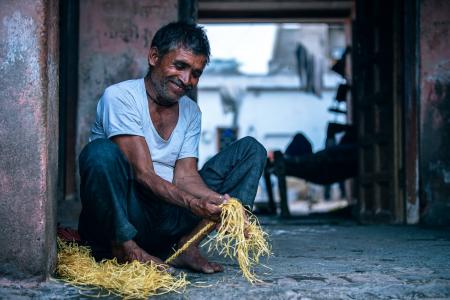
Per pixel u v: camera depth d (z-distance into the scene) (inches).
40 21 101.7
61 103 240.1
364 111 281.6
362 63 282.0
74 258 111.1
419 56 240.8
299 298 98.6
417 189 243.1
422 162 240.7
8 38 101.7
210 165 118.7
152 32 238.7
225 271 116.9
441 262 132.3
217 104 904.9
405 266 125.9
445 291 103.3
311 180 333.1
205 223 114.0
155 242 120.0
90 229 115.8
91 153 103.3
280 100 906.1
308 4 406.9
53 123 106.7
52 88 106.0
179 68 110.0
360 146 283.9
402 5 248.1
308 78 798.5
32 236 101.0
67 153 243.3
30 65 101.4
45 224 101.6
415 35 243.0
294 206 654.5
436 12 240.2
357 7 290.4
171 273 107.3
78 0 241.0
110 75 239.6
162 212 116.5
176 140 117.0
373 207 267.9
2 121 101.2
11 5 101.8
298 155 343.6
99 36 239.5
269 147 908.0
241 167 115.7
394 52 249.4
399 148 249.6
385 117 259.3
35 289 99.7
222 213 100.5
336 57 827.4
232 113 904.9
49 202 103.6
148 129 114.0
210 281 106.9
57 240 118.1
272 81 896.3
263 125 905.5
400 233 205.0
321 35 820.0
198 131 122.0
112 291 99.5
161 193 106.9
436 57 240.4
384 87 259.8
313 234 205.0
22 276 101.0
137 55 239.0
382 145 263.0
